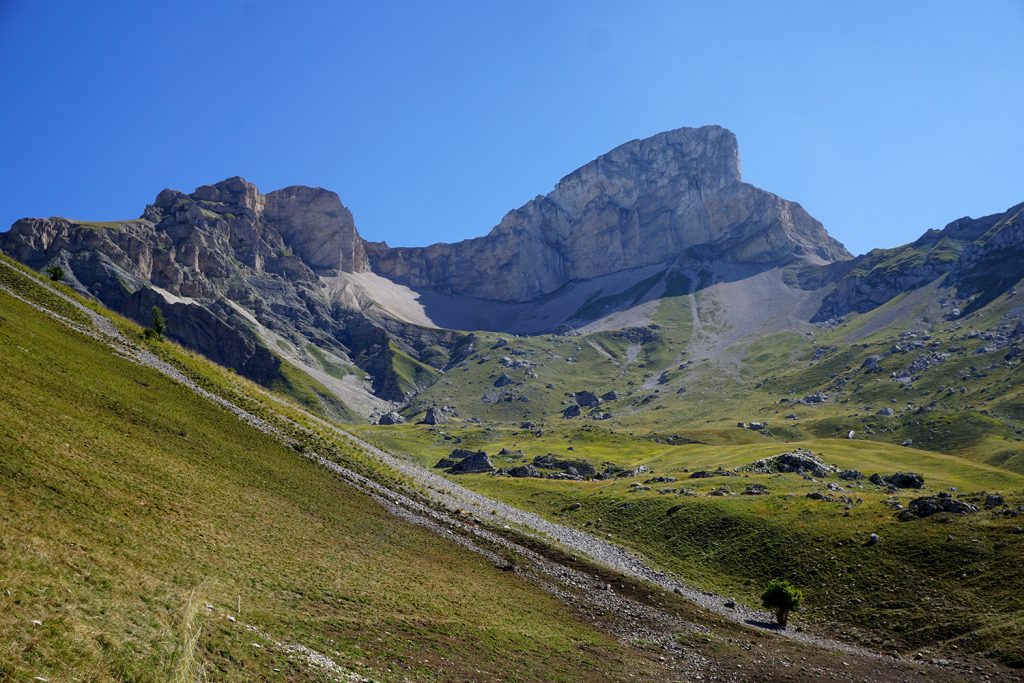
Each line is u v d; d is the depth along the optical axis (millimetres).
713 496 118375
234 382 113750
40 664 23047
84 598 28547
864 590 80250
